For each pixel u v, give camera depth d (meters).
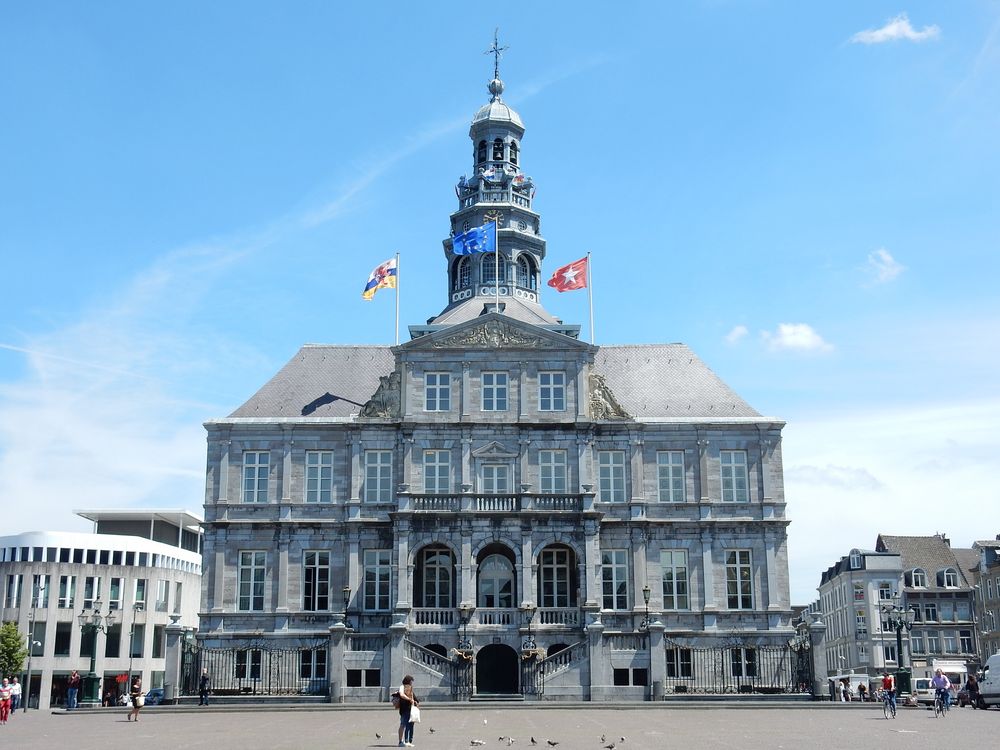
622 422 71.69
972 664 117.12
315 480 70.88
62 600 112.94
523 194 87.06
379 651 61.91
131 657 115.06
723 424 72.44
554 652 65.00
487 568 69.31
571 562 69.25
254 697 61.47
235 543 69.81
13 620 110.75
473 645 64.81
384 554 69.62
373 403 71.56
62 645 112.38
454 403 70.50
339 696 60.34
